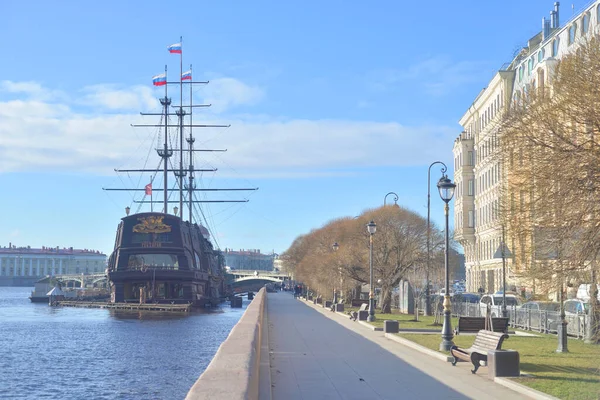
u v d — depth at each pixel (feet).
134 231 366.84
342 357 79.51
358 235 231.71
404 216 213.87
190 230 394.52
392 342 99.04
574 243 56.39
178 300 375.25
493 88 271.90
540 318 122.42
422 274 206.59
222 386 27.04
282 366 71.36
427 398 52.34
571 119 57.16
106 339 219.20
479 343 67.21
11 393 123.95
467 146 324.60
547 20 253.85
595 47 58.29
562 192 56.85
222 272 563.07
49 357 173.27
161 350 188.03
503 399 51.62
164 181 451.53
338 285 272.10
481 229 299.99
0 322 297.33
